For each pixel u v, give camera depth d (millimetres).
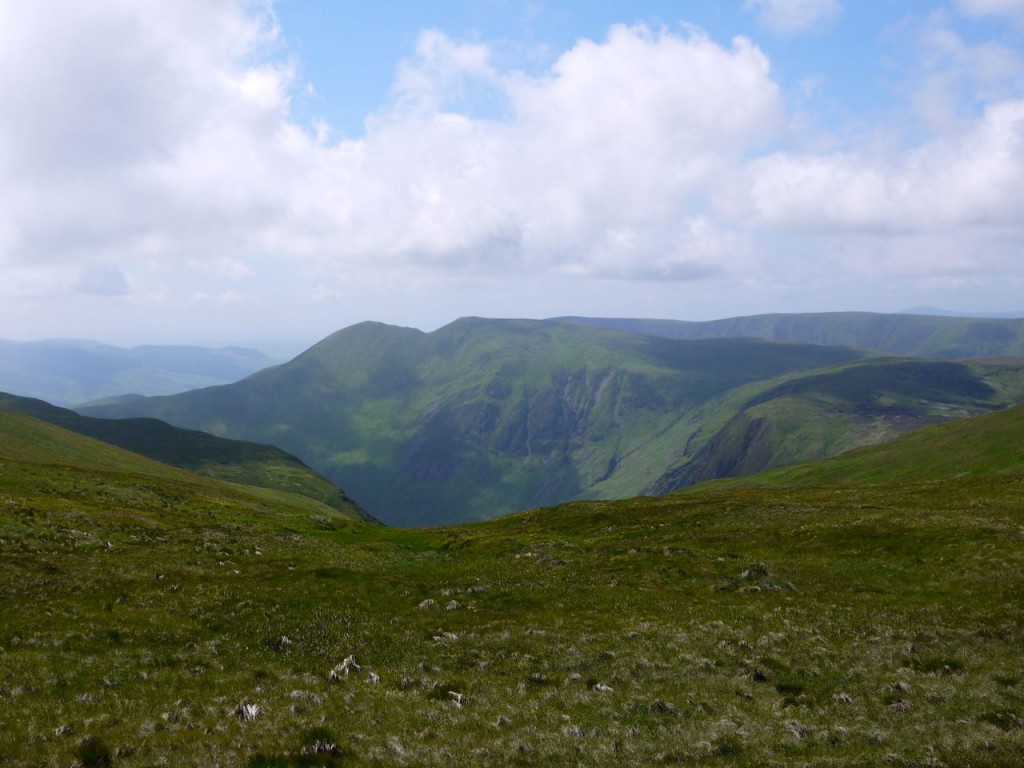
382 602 38469
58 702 19828
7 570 38875
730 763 17266
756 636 31094
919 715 21188
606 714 21562
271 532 72500
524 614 35812
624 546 59812
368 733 18828
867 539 54125
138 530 59375
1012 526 52906
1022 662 26500
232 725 18781
